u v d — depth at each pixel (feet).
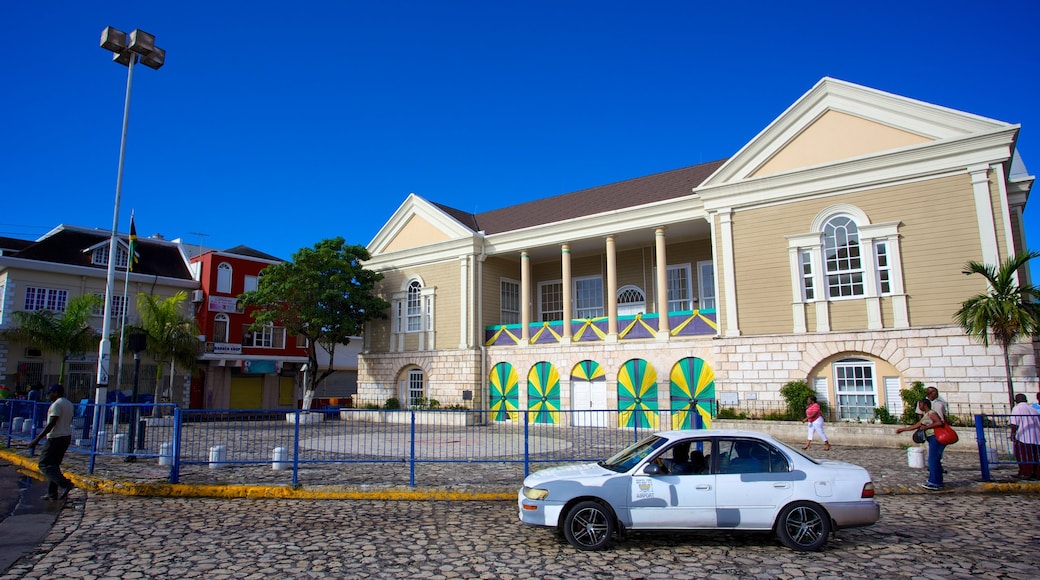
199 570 22.82
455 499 36.99
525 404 90.22
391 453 52.13
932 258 60.85
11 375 99.71
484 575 22.47
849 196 65.67
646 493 25.90
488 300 99.45
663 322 79.56
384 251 109.70
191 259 129.39
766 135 70.54
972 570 22.76
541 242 92.63
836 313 64.95
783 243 68.54
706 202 73.51
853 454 52.90
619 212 84.74
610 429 47.09
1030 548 25.66
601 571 22.94
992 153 58.80
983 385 57.00
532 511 26.40
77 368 107.14
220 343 122.01
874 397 62.54
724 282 71.26
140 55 62.28
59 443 36.17
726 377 69.62
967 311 53.98
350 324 96.99
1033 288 52.75
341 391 147.84
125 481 38.88
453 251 99.09
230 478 40.91
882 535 27.91
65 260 110.11
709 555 24.91
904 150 62.54
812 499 25.31
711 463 26.27
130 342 51.75
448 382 96.58
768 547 26.00
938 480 38.22
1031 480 39.86
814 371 65.62
